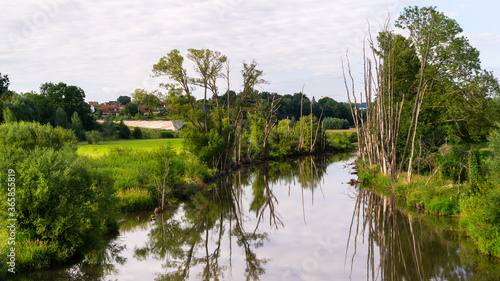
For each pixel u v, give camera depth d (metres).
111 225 21.78
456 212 23.53
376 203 28.95
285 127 86.69
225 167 49.25
